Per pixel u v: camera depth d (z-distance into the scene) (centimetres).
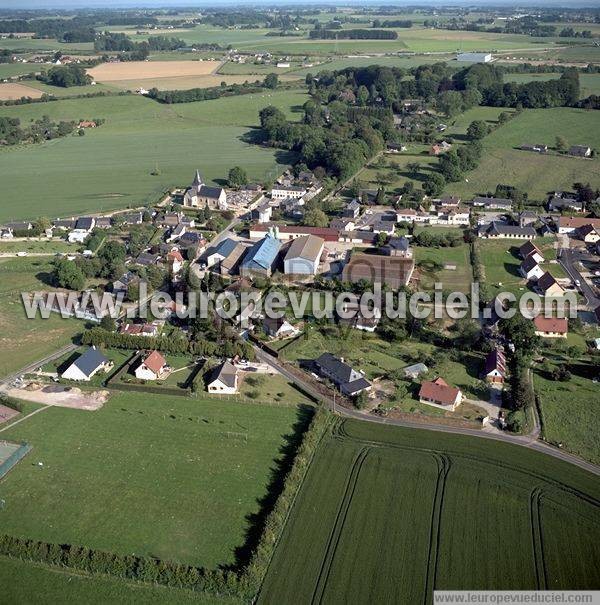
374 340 13500
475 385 11762
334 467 9638
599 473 9438
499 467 9581
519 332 12675
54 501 9062
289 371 12400
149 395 11656
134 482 9425
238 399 11494
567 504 8838
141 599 7544
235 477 9519
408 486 9219
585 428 10450
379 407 11138
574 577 7719
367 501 8944
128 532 8500
